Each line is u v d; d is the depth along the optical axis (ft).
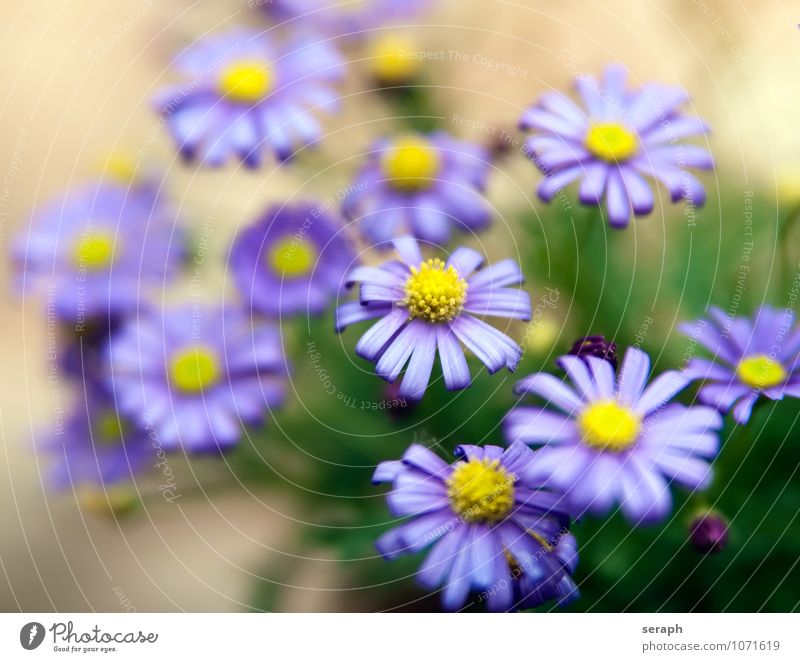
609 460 0.63
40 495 0.80
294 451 0.73
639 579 0.72
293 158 0.74
